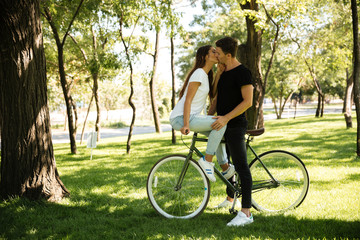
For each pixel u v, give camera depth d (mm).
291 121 20531
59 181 3926
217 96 3117
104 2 9195
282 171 3568
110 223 3041
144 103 39406
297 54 17062
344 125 14375
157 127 18438
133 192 4379
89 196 4121
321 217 2961
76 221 3094
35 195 3607
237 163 2973
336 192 3820
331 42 15555
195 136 3164
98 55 9594
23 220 3090
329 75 22391
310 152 7285
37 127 3654
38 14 3703
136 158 8258
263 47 18797
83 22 10078
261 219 3035
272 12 8227
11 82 3539
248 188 2947
